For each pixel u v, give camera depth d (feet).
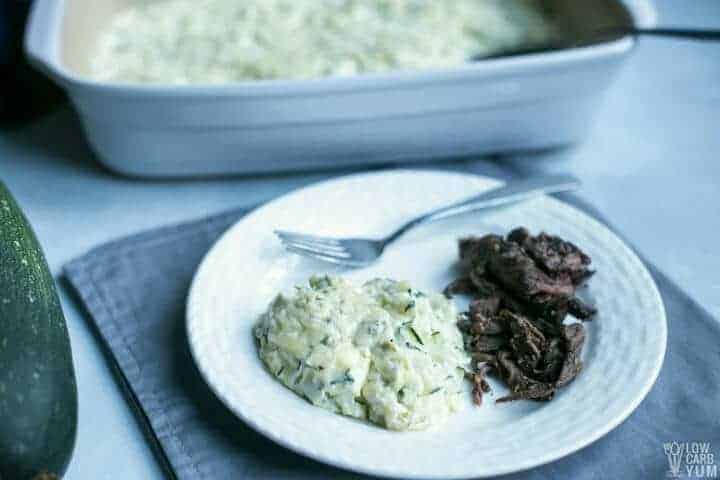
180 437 1.76
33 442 1.58
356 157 2.36
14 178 2.39
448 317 1.90
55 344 1.67
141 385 1.84
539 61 2.21
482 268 1.99
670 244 2.18
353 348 1.75
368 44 2.56
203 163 2.33
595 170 2.39
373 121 2.27
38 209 2.29
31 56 2.20
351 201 2.16
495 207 2.15
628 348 1.83
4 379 1.58
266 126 2.24
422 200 2.17
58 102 2.66
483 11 2.74
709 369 1.86
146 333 1.94
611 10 2.45
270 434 1.67
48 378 1.62
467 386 1.82
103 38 2.66
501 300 1.96
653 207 2.28
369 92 2.20
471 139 2.36
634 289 1.93
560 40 2.62
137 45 2.63
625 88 2.68
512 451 1.66
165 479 1.74
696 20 2.85
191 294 1.91
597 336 1.88
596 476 1.70
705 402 1.80
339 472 1.71
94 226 2.25
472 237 2.07
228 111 2.20
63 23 2.37
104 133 2.27
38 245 1.86
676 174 2.38
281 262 2.02
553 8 2.74
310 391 1.73
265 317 1.85
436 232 2.13
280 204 2.12
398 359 1.74
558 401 1.77
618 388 1.76
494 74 2.21
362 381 1.73
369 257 2.05
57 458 1.61
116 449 1.78
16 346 1.61
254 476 1.71
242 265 2.00
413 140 2.33
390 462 1.63
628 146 2.47
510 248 1.97
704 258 2.15
